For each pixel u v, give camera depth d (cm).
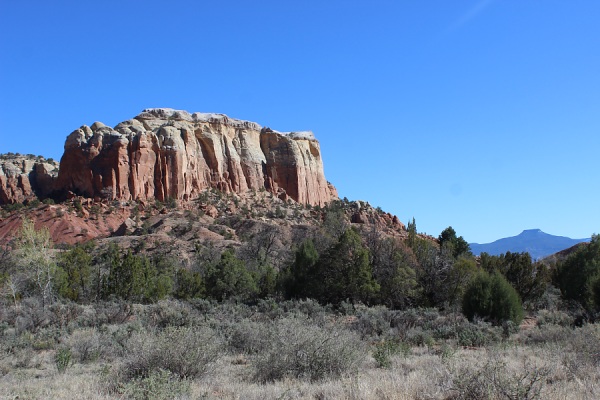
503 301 2531
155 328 2098
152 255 7362
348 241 3841
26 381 1202
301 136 15775
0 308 2883
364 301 3734
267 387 985
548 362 1114
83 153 12450
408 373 1098
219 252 7056
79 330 2297
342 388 895
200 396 888
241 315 2894
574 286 3500
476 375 805
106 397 938
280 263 6000
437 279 3750
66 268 4466
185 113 14362
